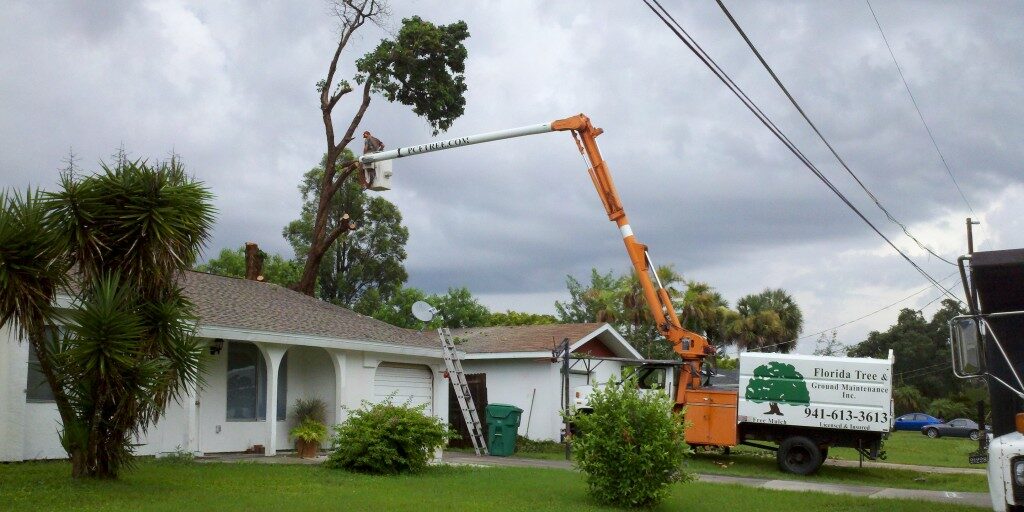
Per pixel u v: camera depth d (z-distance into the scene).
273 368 18.52
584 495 13.97
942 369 70.31
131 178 12.22
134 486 11.98
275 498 11.66
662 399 13.47
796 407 21.47
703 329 48.62
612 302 49.34
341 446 16.28
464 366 31.30
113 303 11.74
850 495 15.91
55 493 10.93
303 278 30.48
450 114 33.38
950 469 23.91
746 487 16.66
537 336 31.30
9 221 11.36
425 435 16.62
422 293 46.44
